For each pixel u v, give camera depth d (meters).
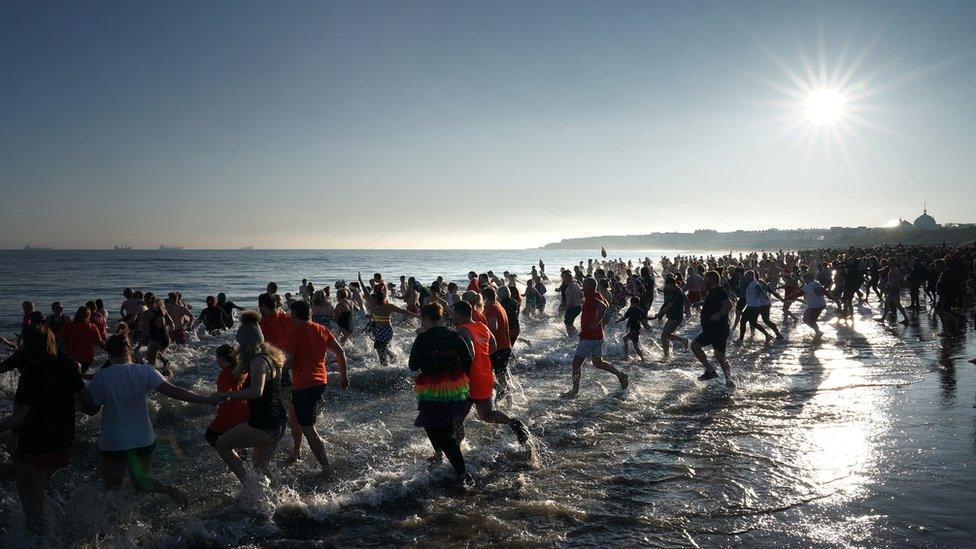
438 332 5.62
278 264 103.19
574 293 14.41
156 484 4.78
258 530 4.54
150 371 4.67
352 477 5.67
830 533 4.27
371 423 7.59
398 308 11.43
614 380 9.98
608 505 4.90
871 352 11.91
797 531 4.32
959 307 19.05
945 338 13.59
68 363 4.34
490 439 6.76
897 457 5.75
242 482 5.14
